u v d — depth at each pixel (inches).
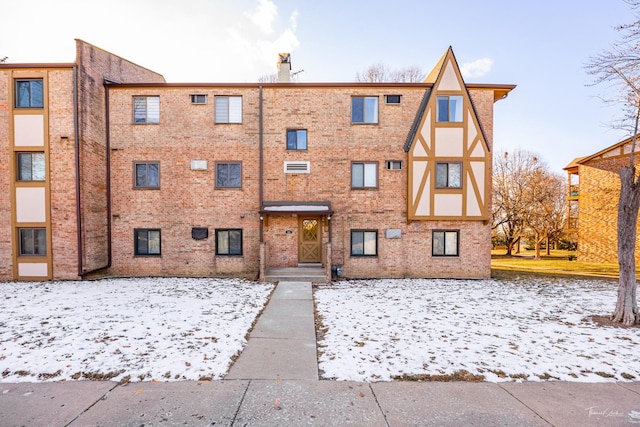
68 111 440.5
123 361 189.9
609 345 222.8
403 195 499.2
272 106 499.8
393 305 332.2
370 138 500.4
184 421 135.8
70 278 445.7
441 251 502.9
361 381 171.0
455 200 485.4
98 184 475.2
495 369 185.5
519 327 261.6
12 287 405.4
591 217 808.3
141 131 493.0
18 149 442.0
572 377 177.0
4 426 131.8
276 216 499.8
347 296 373.1
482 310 314.3
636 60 297.4
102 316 279.0
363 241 502.9
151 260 494.3
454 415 141.7
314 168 500.7
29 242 450.9
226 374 177.2
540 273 568.7
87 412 141.6
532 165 1117.1
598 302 350.9
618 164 754.8
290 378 173.5
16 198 443.8
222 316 284.5
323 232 487.5
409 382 170.2
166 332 239.9
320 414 141.6
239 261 497.0
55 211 442.6
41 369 179.3
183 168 496.4
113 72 506.3
